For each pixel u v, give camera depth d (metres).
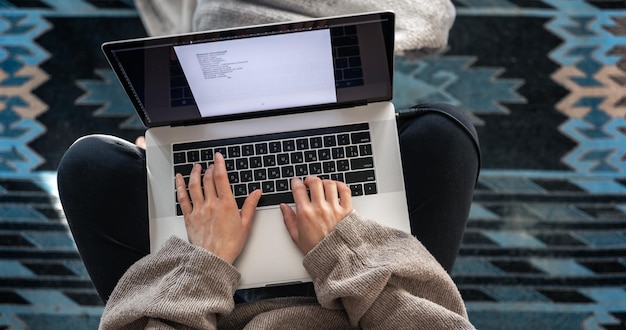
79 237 0.96
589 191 1.32
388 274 0.76
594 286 1.30
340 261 0.80
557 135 1.34
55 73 1.36
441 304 0.82
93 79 1.35
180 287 0.77
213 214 0.87
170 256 0.81
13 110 1.35
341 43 0.77
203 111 0.90
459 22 1.37
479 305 1.29
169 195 0.91
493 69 1.36
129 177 0.96
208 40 0.75
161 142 0.92
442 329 0.75
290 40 0.76
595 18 1.37
